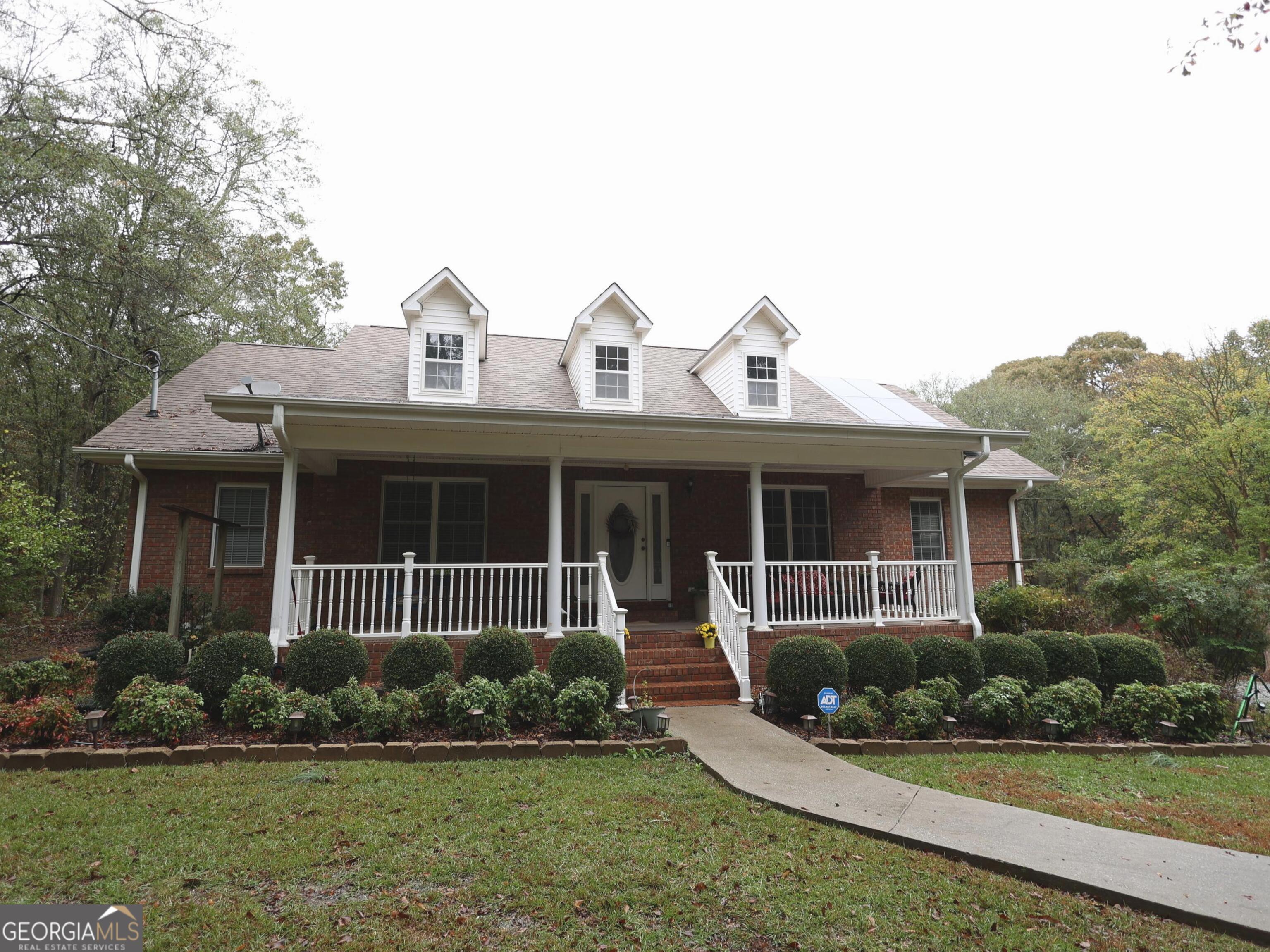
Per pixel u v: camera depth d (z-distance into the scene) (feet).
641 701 27.58
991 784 20.67
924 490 51.16
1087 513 82.17
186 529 29.43
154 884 13.12
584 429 31.37
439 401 36.99
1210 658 36.06
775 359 42.80
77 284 52.65
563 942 11.50
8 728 21.33
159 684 23.76
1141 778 21.99
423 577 33.96
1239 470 58.13
